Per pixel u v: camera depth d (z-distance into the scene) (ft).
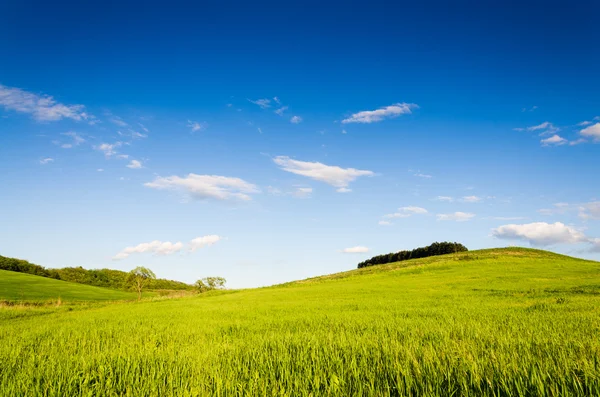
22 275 283.38
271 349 20.08
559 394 10.14
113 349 22.38
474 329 25.20
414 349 17.03
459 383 11.59
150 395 11.68
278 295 112.16
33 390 12.69
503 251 240.12
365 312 46.29
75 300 208.85
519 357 14.82
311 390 11.90
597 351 15.52
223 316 48.49
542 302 53.31
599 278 109.60
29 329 39.96
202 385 12.07
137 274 240.73
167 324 39.91
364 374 13.39
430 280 136.67
